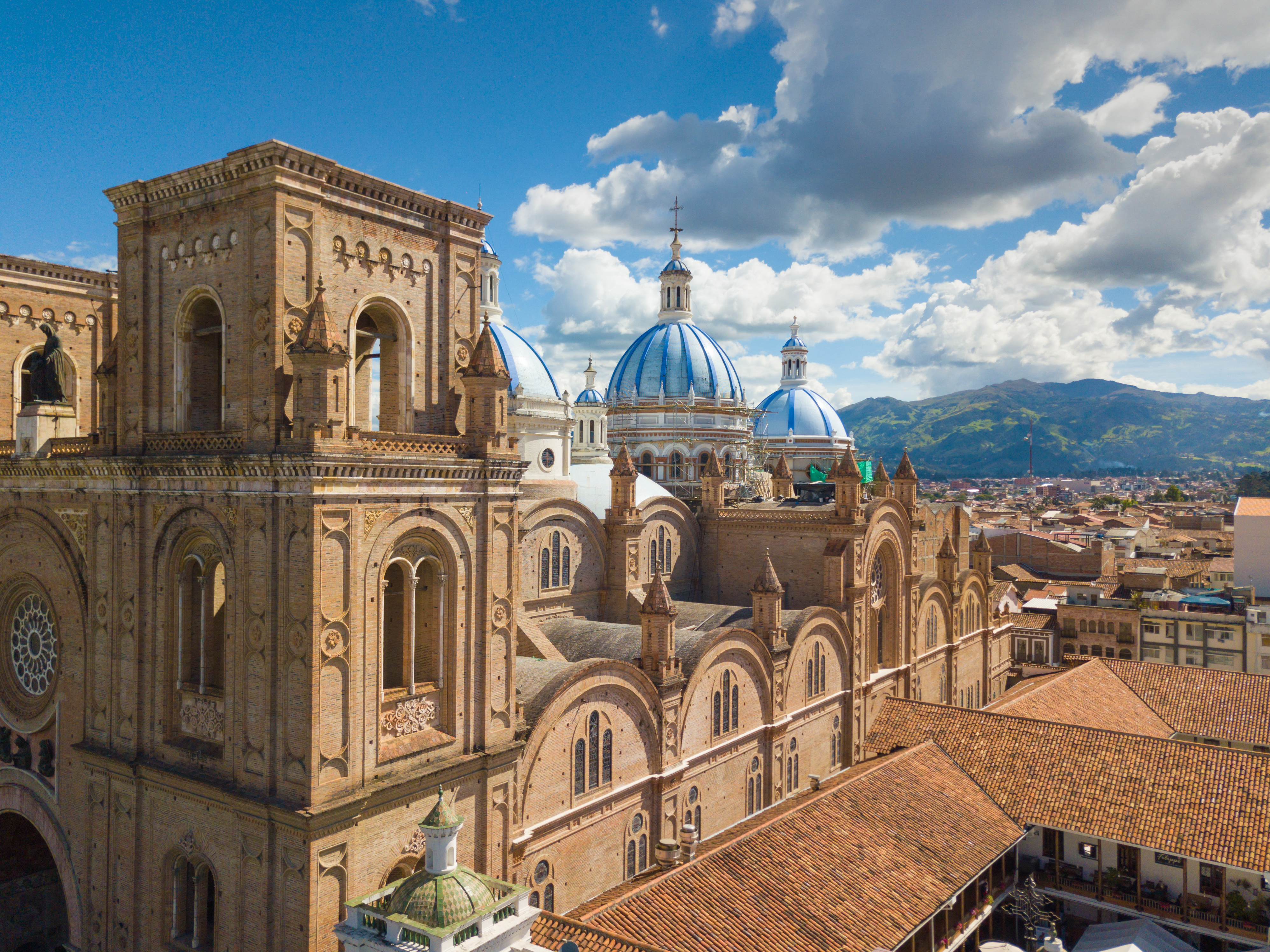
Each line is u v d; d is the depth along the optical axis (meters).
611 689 40.25
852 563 62.38
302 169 27.75
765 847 36.47
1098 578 136.25
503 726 32.88
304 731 26.39
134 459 31.23
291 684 26.77
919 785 45.62
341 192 29.09
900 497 72.25
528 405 66.88
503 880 32.81
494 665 32.53
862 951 32.12
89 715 33.97
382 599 28.42
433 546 30.47
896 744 53.53
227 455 28.08
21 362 43.91
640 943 29.03
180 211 30.42
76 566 35.12
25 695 38.84
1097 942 40.03
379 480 28.00
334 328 26.83
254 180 27.84
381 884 28.36
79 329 46.38
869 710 65.25
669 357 92.56
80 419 46.22
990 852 41.56
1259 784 43.69
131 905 31.97
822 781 53.94
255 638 27.94
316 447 25.98
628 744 41.56
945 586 79.94
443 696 31.02
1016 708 58.31
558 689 36.72
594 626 50.62
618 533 58.00
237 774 28.33
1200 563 129.38
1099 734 49.88
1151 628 95.38
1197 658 92.81
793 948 31.16
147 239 31.72
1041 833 46.31
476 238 33.78
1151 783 45.50
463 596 31.33
